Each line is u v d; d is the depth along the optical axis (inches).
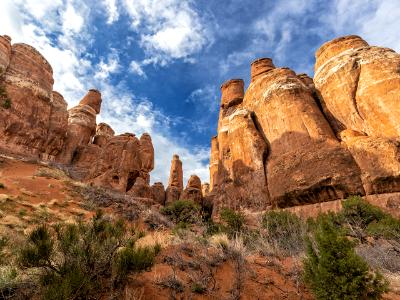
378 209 583.8
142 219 709.9
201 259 235.9
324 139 1048.8
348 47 1235.9
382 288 169.0
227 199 1264.8
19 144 1433.3
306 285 199.2
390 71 983.0
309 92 1282.0
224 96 2091.5
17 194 649.0
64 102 1894.7
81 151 1915.6
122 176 1306.6
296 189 989.8
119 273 156.4
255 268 237.6
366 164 879.1
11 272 151.5
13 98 1450.5
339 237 184.4
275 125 1250.0
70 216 562.9
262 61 1721.2
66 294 113.1
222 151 1615.4
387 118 918.4
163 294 170.6
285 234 391.5
